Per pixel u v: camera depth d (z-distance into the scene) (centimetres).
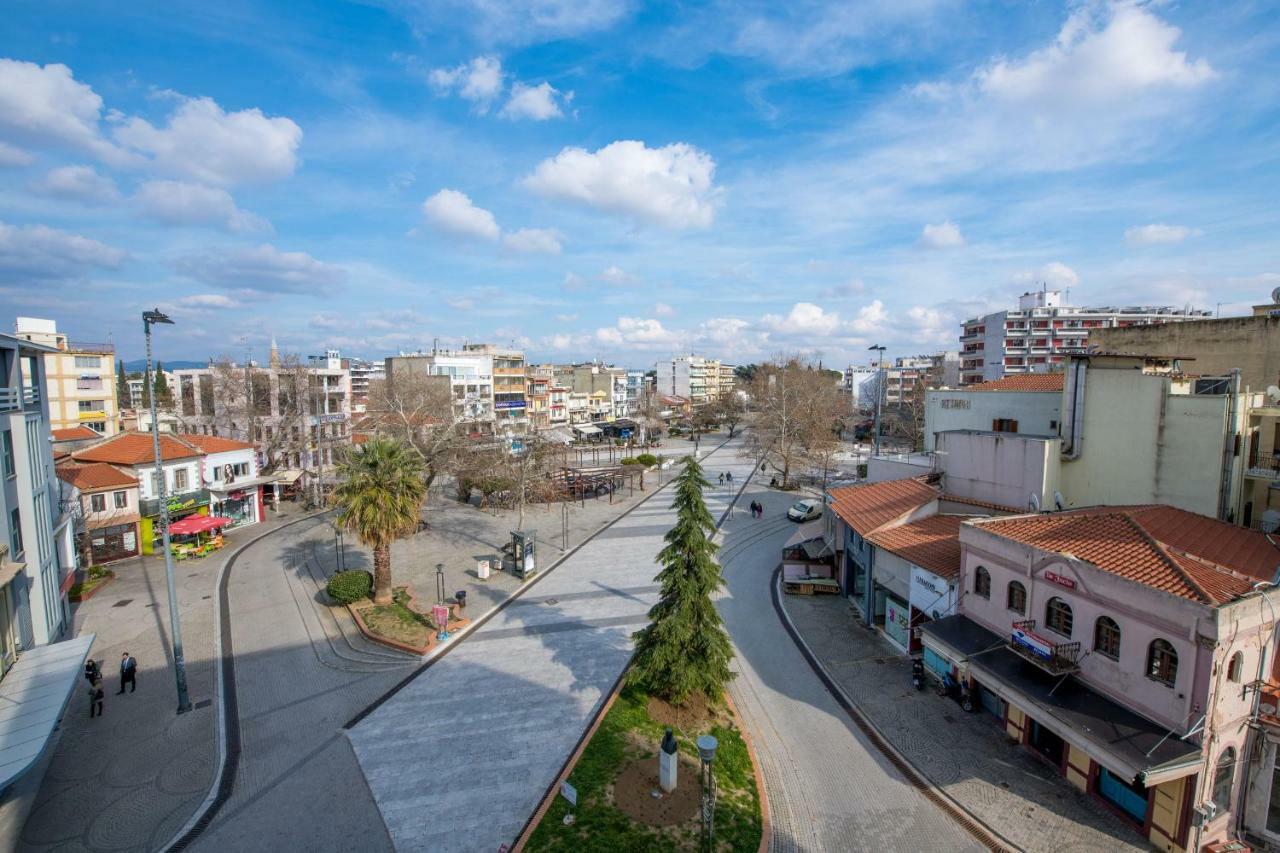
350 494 3089
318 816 1705
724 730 2117
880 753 2031
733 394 13462
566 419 11594
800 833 1680
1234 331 3334
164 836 1634
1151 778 1438
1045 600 1933
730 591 3525
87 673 2209
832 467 6756
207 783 1844
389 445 3167
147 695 2350
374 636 2800
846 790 1858
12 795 1794
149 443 4334
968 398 3844
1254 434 2683
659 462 7219
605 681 2436
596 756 1931
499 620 3044
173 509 4200
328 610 3175
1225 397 2447
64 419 5881
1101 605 1745
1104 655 1742
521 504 4550
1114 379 2691
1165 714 1579
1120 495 2705
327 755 1977
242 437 6284
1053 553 1894
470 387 8944
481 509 5497
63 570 3014
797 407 6519
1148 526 1941
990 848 1628
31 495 2419
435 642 2772
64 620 2844
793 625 3042
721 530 4828
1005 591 2103
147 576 3712
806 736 2128
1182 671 1536
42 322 6050
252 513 5050
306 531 4778
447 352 10275
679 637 2084
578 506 5647
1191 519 2147
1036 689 1795
